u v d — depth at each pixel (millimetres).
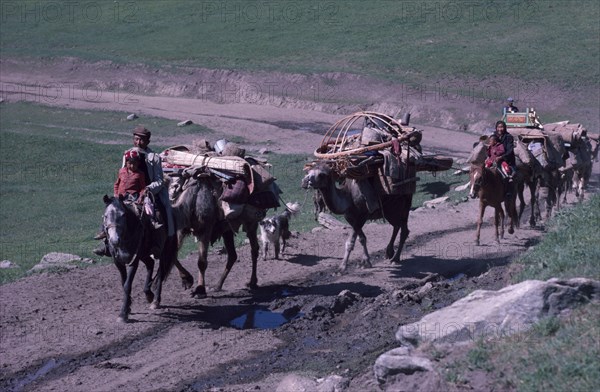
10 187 34125
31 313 13273
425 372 8227
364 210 15703
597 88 45875
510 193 18141
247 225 14711
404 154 15922
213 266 16625
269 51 59031
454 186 28750
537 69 48938
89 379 10477
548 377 7359
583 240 12234
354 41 58938
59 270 16312
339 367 10219
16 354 11406
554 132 22516
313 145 39719
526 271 11531
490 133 22125
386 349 10562
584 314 8367
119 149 40031
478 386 7660
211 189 14000
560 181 22406
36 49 65125
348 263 16719
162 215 12938
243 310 13641
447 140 40375
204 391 9945
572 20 57531
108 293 14539
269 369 10664
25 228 27828
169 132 42906
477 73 49406
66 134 43438
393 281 15148
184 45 62969
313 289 14719
